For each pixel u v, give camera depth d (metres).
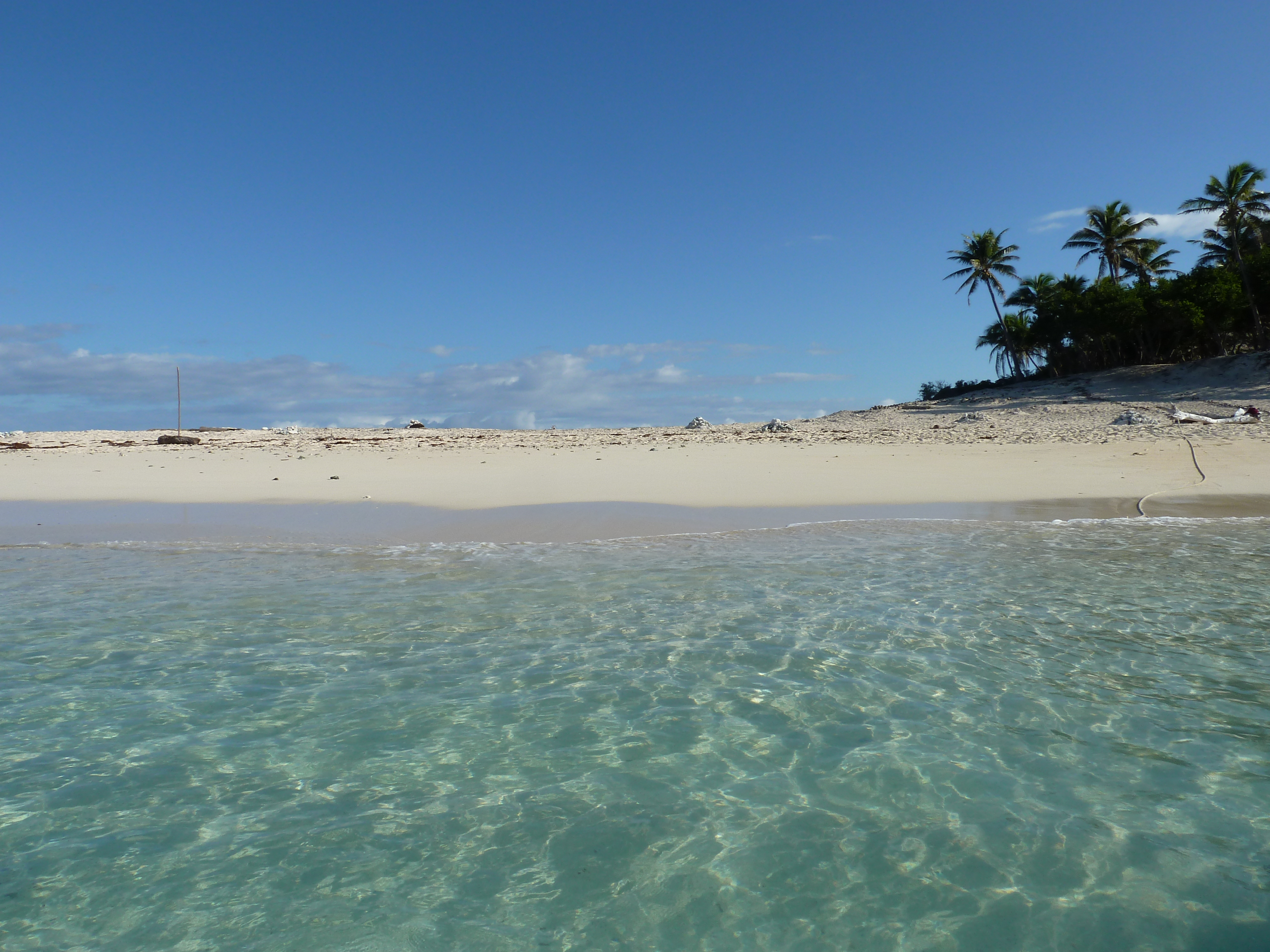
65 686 5.36
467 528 11.35
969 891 3.23
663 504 13.16
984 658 5.75
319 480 16.09
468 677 5.51
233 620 6.81
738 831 3.68
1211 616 6.65
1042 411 35.12
